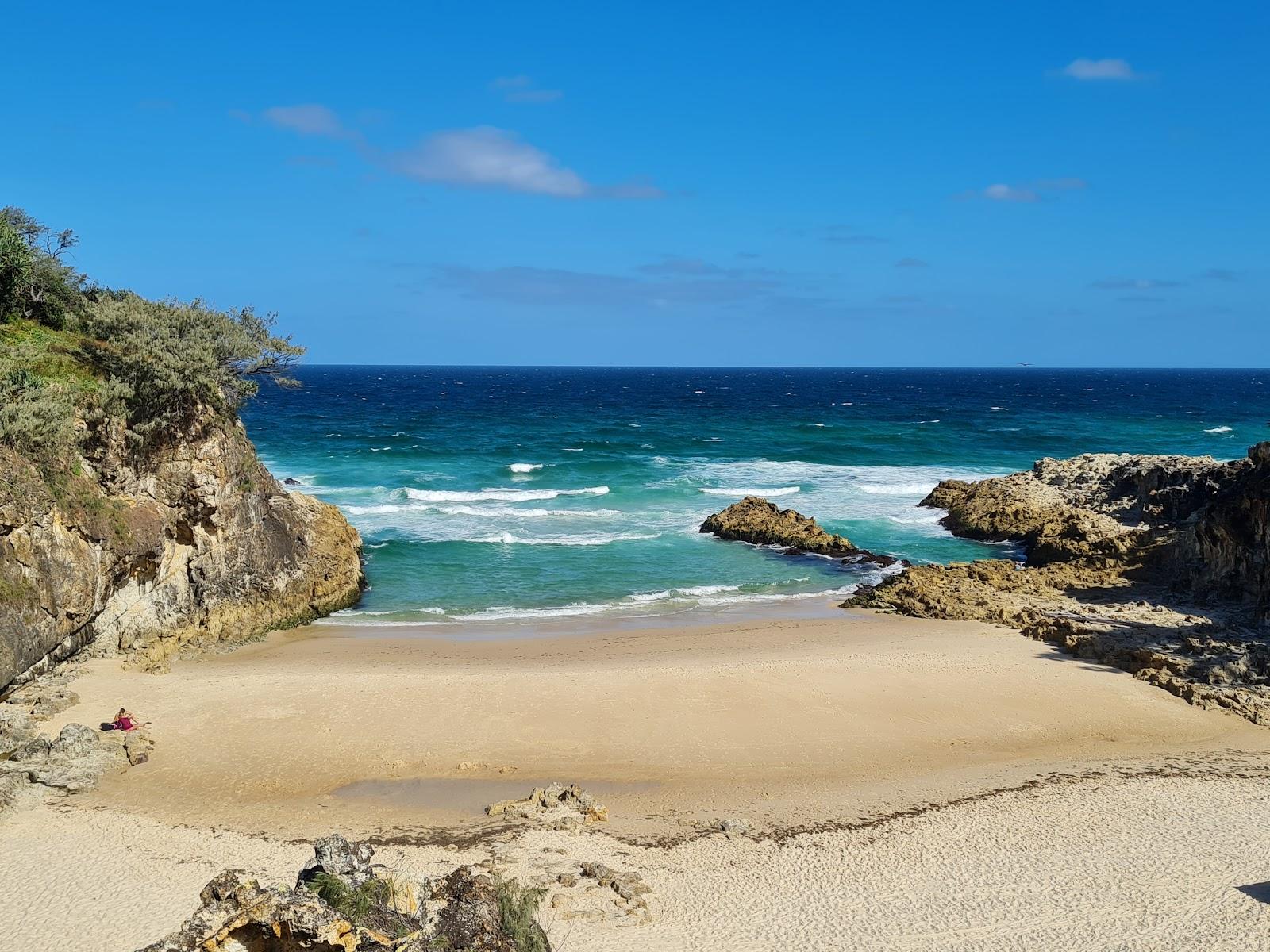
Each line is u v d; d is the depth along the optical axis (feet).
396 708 82.33
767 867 57.00
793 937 49.21
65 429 87.35
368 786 68.69
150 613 97.66
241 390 112.68
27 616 81.56
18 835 59.36
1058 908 51.85
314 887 36.83
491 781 70.08
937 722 81.05
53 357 95.50
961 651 99.50
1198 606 113.60
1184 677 89.76
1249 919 49.96
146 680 86.74
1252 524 111.55
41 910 50.16
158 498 98.27
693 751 75.36
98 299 108.78
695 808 65.82
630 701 84.53
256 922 34.37
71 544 86.38
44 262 105.60
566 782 70.03
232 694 84.43
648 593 126.82
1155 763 72.54
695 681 89.10
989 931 49.67
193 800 65.41
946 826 62.28
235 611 105.09
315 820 62.95
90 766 68.13
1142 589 122.52
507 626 112.37
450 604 121.39
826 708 83.46
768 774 71.67
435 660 97.66
